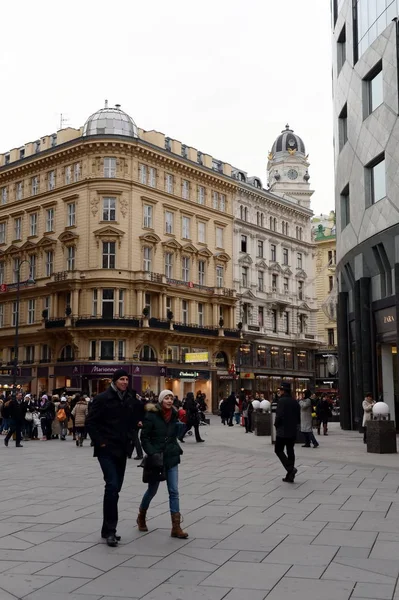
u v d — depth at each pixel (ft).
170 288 180.14
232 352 201.67
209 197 201.87
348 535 27.12
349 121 102.37
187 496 37.55
